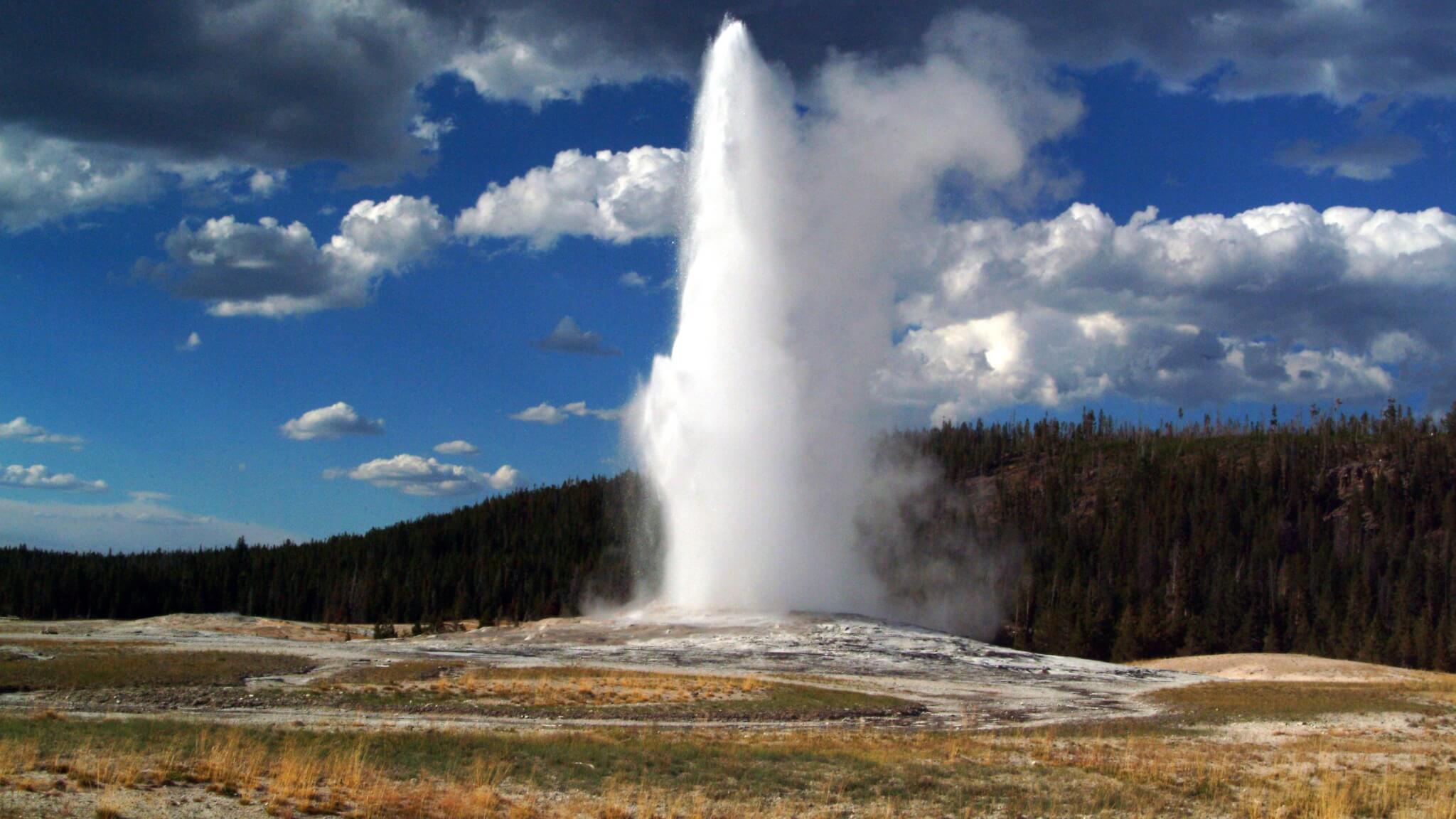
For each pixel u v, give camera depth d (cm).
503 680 3594
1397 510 13612
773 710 3231
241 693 3134
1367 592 10681
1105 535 13212
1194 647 9738
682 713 3116
